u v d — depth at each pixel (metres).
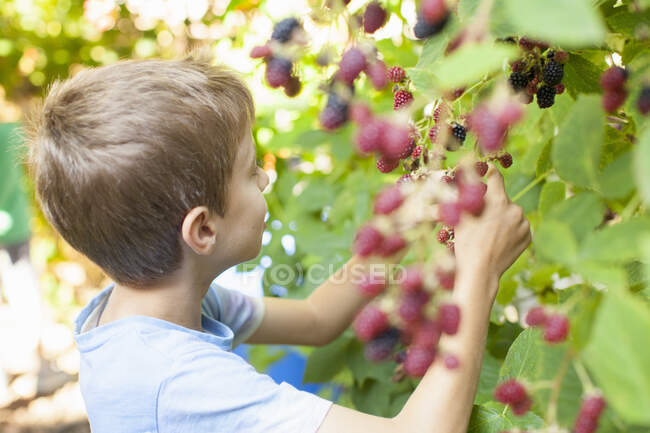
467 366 0.81
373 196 1.66
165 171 0.96
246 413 0.89
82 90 1.02
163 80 0.99
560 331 0.62
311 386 2.05
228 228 1.06
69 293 4.78
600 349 0.42
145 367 0.95
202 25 3.26
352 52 0.71
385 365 1.43
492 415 0.90
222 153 1.01
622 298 0.43
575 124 0.59
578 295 0.66
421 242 0.70
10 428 3.48
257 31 1.90
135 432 0.94
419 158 0.83
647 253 0.44
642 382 0.40
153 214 0.98
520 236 0.88
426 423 0.79
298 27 0.80
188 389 0.91
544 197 0.93
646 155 0.41
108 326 1.02
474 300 0.82
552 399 0.62
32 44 4.12
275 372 2.11
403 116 0.63
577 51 0.88
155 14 3.66
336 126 0.73
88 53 4.16
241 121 1.07
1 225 2.40
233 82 1.09
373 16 0.80
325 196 1.84
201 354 0.95
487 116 0.54
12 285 4.19
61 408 3.67
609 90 0.70
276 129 2.06
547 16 0.39
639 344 0.41
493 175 0.89
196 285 1.07
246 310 1.35
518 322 1.45
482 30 0.53
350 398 1.52
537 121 1.14
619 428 0.63
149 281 1.03
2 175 2.39
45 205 1.06
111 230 1.00
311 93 1.83
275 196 2.14
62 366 4.09
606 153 0.80
